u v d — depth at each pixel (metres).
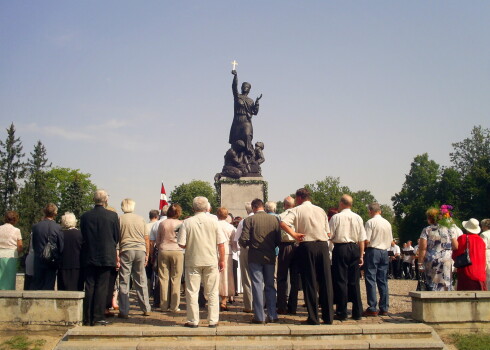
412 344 9.13
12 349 9.41
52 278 11.28
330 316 10.31
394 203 78.88
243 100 30.83
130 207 11.49
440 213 11.72
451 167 65.88
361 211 107.62
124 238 11.25
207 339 9.34
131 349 8.71
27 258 11.93
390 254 22.45
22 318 10.17
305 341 9.24
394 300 15.12
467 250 11.62
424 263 11.74
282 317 11.38
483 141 71.88
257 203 11.06
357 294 11.02
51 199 77.50
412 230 66.69
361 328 9.59
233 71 31.17
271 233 10.76
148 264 13.83
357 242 11.02
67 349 8.73
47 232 10.99
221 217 13.03
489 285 12.55
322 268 10.47
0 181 73.25
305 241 10.54
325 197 105.75
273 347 8.89
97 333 9.34
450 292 10.72
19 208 70.69
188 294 9.98
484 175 58.22
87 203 79.56
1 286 11.41
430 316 10.59
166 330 9.37
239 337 9.38
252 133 30.75
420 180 76.50
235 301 14.37
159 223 12.91
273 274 10.79
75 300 10.20
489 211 58.03
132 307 13.13
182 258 12.12
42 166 85.62
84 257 10.43
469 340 10.00
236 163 30.12
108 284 10.46
